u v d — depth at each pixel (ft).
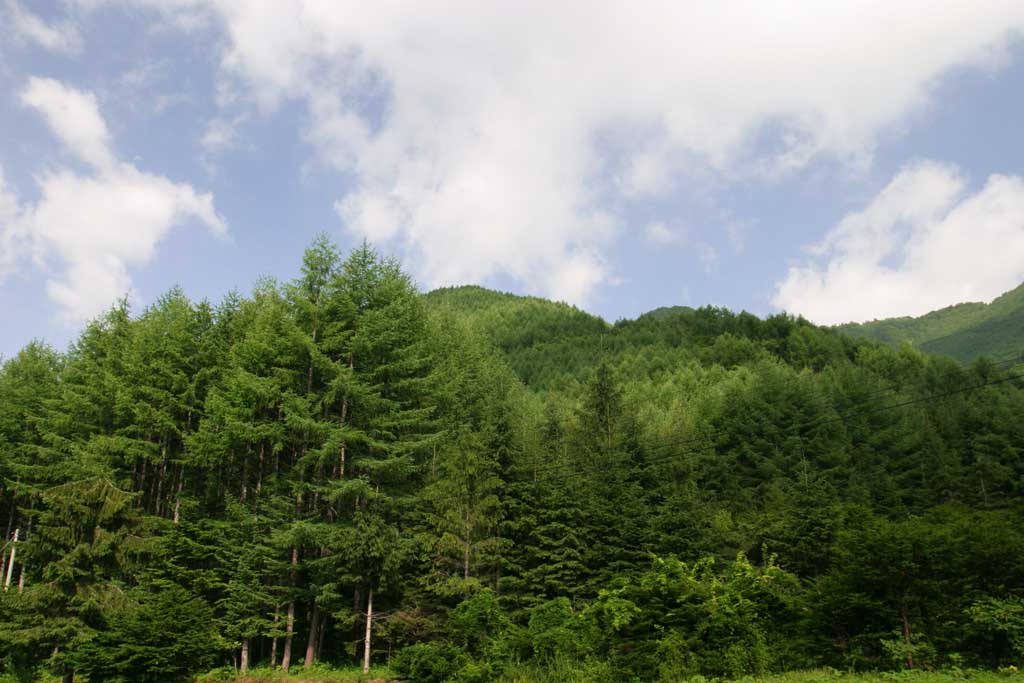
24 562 88.12
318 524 96.12
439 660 80.79
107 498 87.51
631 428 155.63
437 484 104.01
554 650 80.33
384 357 111.14
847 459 181.27
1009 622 63.98
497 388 157.79
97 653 74.90
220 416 103.40
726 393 231.91
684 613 77.66
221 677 91.09
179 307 122.31
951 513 90.12
